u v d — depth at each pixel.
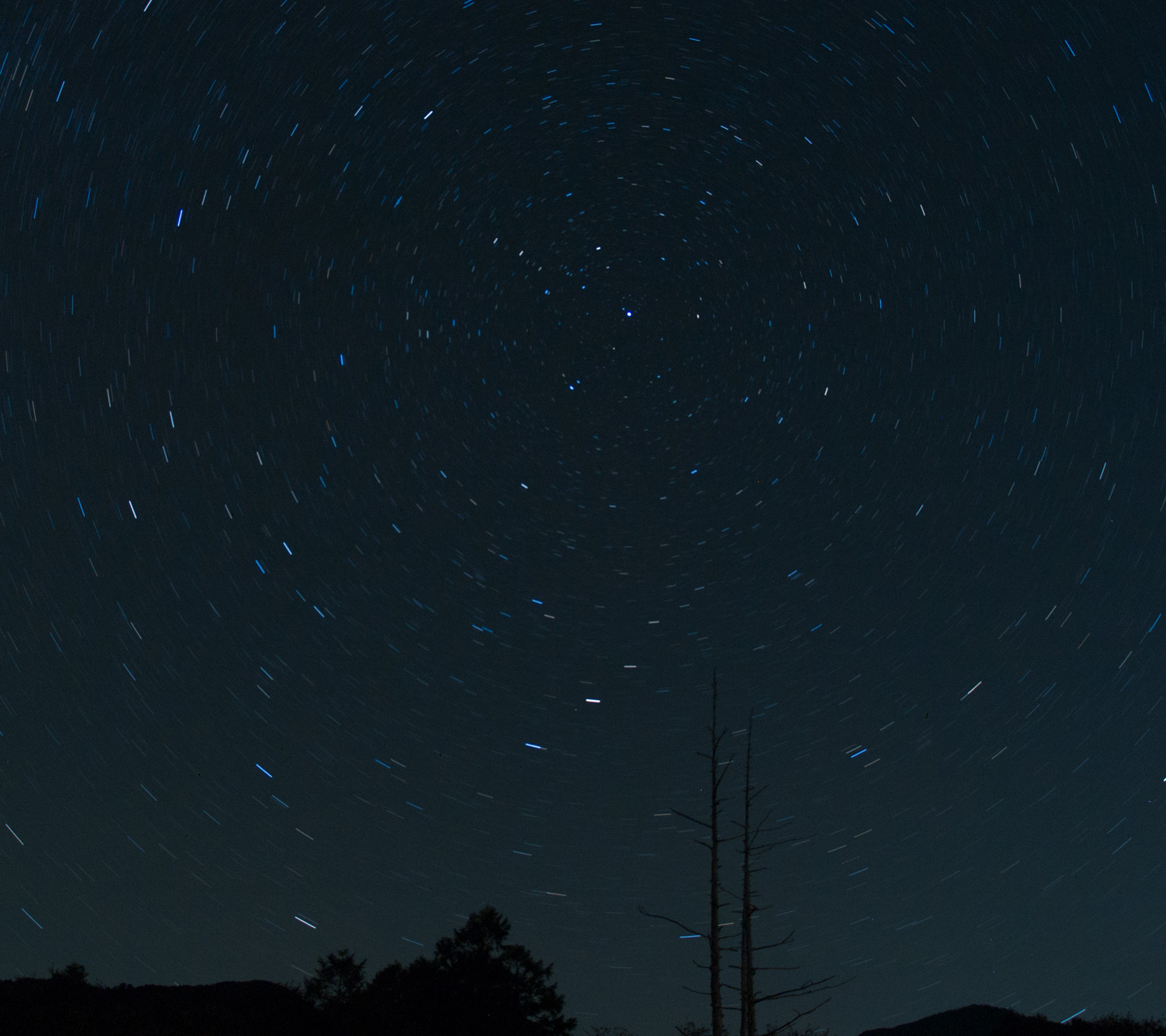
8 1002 16.44
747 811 13.74
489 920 19.41
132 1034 15.86
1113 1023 19.33
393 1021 17.64
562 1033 18.30
